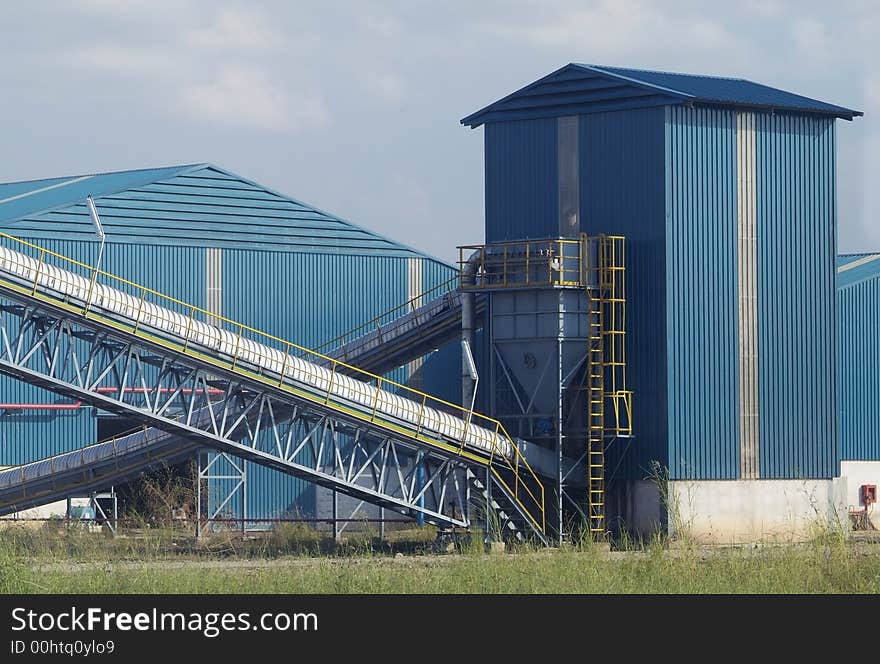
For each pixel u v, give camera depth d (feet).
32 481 255.70
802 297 267.59
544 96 269.03
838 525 192.44
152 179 324.19
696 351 254.88
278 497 315.17
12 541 218.79
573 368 254.27
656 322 253.44
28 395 300.20
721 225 259.19
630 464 255.09
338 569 186.09
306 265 331.16
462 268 262.26
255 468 312.71
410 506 243.19
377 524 312.09
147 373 307.37
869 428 320.29
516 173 272.10
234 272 323.57
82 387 227.40
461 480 247.70
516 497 247.70
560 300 252.42
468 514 245.86
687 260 254.88
